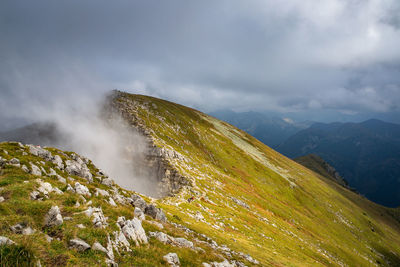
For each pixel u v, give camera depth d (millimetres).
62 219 15289
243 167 182250
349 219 187875
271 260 40406
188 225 40000
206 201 79688
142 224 24562
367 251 145625
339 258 103938
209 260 24094
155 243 21312
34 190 18500
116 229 17969
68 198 19688
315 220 154125
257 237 58188
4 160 24797
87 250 13641
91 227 15797
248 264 30469
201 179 111250
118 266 14547
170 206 55625
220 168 163500
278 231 83500
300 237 98438
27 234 12688
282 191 173875
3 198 15852
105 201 25281
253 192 140875
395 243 193375
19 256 10758
